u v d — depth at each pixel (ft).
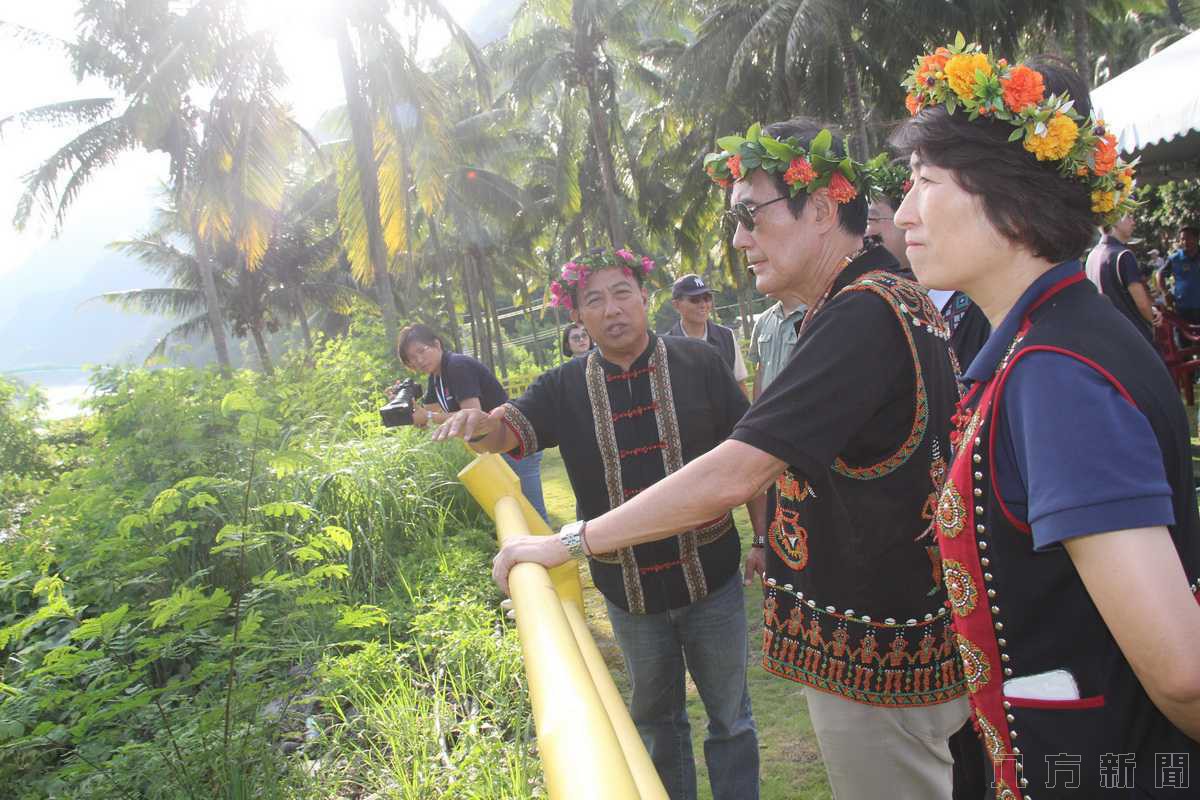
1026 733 3.61
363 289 130.41
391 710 10.89
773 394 4.69
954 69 3.59
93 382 16.97
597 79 91.91
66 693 9.01
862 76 71.31
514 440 8.75
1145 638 2.91
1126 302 19.74
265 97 53.62
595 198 120.16
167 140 74.54
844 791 5.39
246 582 14.64
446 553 18.17
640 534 4.76
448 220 122.52
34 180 74.64
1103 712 3.48
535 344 168.04
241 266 112.16
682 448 8.67
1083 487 3.05
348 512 18.29
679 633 8.75
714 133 83.05
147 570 12.76
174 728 10.14
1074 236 3.59
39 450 31.19
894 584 4.99
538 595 4.38
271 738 10.63
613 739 2.74
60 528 14.40
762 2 72.74
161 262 114.83
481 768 9.56
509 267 151.02
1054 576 3.51
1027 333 3.57
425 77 53.11
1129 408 3.16
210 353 189.57
